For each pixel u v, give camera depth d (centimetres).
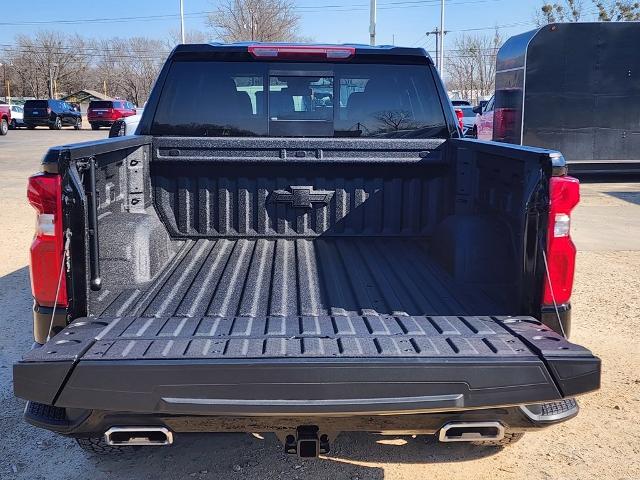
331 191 452
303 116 450
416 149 443
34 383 262
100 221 346
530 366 265
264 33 4991
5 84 8962
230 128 448
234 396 262
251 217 453
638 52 1439
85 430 283
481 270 379
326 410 261
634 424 417
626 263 835
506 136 1534
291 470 363
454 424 279
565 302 316
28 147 2744
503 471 364
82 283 312
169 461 373
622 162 1477
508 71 1516
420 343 283
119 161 382
